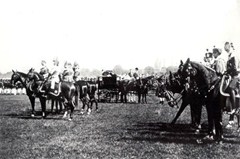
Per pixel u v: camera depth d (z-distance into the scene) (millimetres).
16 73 18969
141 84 30469
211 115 10820
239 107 10852
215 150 9773
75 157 9266
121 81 32031
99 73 84938
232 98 10516
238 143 10703
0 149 10266
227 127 13961
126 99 32188
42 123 15898
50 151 10016
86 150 10078
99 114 20000
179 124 15461
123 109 23328
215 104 10633
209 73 10695
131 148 10250
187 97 12688
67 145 10844
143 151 9836
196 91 11461
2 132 13273
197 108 12641
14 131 13562
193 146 10414
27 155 9555
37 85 18016
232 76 10812
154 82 40188
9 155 9570
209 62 14758
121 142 11188
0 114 19969
